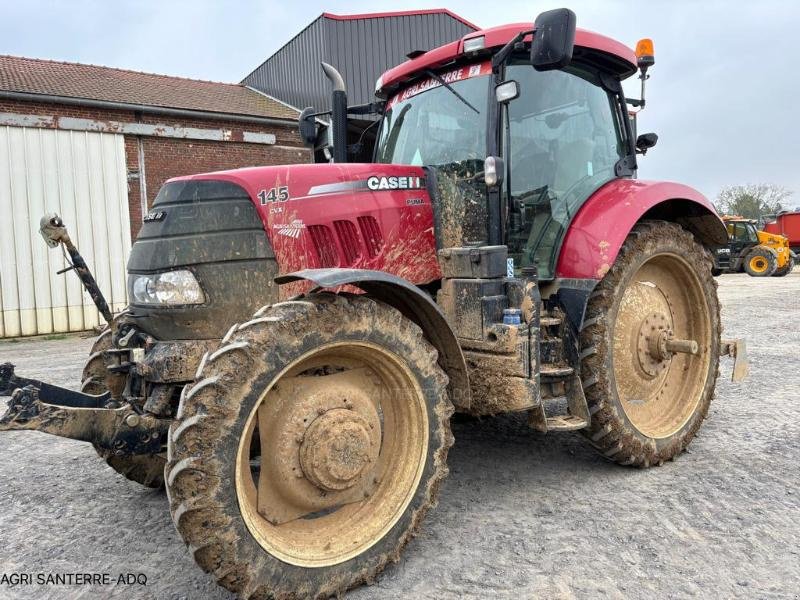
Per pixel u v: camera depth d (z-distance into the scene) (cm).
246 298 302
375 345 270
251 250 302
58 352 962
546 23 307
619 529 312
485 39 361
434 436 287
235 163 1455
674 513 329
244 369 235
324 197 321
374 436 279
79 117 1229
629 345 405
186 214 299
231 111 1422
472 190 359
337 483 266
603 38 396
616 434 372
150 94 1430
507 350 323
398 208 343
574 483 374
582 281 367
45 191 1187
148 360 295
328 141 463
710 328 441
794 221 2692
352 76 1583
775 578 265
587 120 414
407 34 1638
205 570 234
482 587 263
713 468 392
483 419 499
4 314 1137
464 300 339
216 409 230
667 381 434
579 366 365
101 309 328
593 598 253
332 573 256
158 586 271
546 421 352
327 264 320
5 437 506
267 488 260
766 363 712
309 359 267
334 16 1552
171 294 295
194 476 227
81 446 482
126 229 1291
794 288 1739
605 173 422
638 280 421
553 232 387
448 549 296
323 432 261
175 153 1366
